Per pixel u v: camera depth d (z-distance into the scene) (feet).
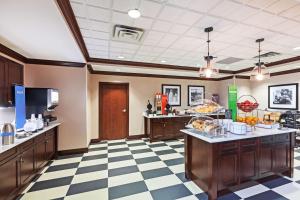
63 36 7.89
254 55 13.38
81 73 13.53
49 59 12.42
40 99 10.78
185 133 8.74
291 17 7.43
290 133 8.96
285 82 18.44
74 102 13.33
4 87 9.16
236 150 7.40
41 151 9.53
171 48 11.60
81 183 8.52
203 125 7.93
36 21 6.41
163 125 17.37
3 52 9.21
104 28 8.48
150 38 9.82
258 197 7.12
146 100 19.44
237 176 7.41
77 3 6.30
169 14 7.19
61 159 12.05
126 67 15.49
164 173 9.61
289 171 8.91
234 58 14.26
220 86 23.00
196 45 11.00
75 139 13.38
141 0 6.18
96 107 17.51
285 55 13.37
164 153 13.30
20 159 7.09
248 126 8.41
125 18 7.50
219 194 7.23
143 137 19.29
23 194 7.52
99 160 11.84
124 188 8.00
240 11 6.97
